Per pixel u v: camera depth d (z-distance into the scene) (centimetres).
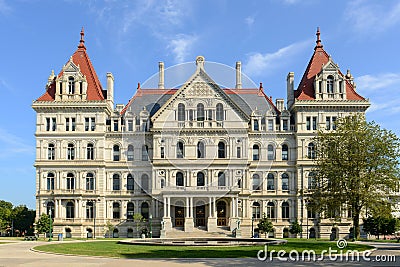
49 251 5525
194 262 4309
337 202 7600
